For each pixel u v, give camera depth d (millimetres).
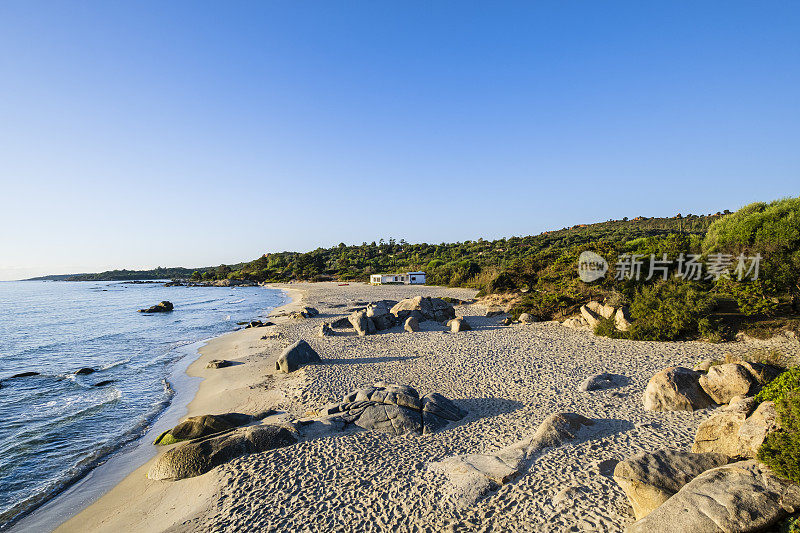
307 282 127938
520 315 30922
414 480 9406
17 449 13289
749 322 19016
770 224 19828
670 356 17375
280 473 10195
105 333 38500
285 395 16891
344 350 24516
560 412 11578
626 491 7062
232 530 8180
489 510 7902
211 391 18891
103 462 12375
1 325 45438
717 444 7852
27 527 9344
